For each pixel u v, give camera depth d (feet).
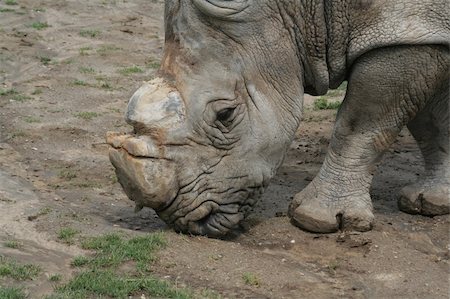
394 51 46.14
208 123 44.06
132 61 96.07
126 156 42.70
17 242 44.70
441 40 45.65
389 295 41.91
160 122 43.09
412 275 44.09
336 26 46.55
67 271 41.65
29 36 104.58
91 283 39.86
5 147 64.13
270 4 45.03
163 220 45.60
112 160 43.39
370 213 48.75
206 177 44.39
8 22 111.45
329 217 48.11
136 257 43.06
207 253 44.04
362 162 49.06
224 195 45.06
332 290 42.04
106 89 83.56
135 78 88.69
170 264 42.57
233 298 39.88
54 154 63.05
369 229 48.60
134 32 110.73
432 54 46.32
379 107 47.85
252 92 45.16
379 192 57.72
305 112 79.61
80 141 66.59
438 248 47.93
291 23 45.88
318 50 47.01
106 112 75.36
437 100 51.39
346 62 47.42
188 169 43.86
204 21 44.24
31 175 58.13
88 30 110.01
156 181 42.75
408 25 45.44
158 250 43.80
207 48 44.24
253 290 40.91
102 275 40.75
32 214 49.01
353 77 47.42
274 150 46.32
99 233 46.34
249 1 44.21
